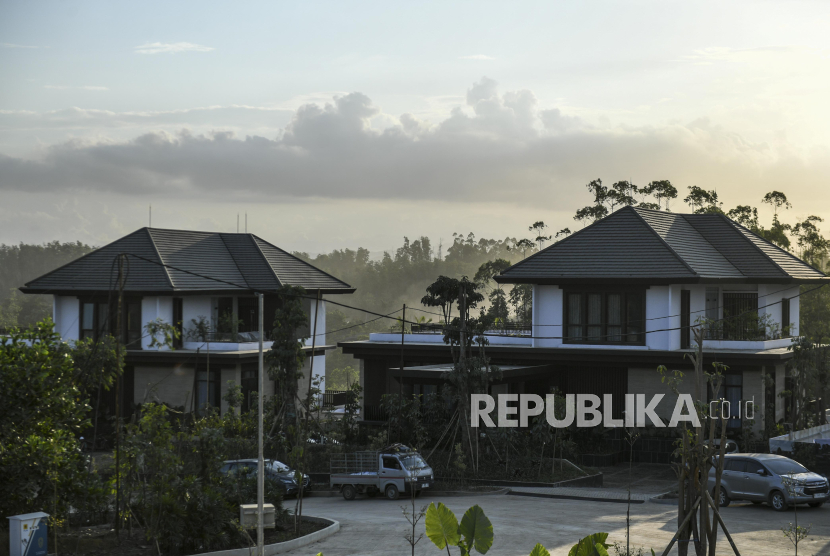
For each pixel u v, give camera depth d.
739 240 41.97
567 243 40.25
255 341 43.59
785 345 38.03
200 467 22.03
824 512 25.22
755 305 40.34
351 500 29.89
